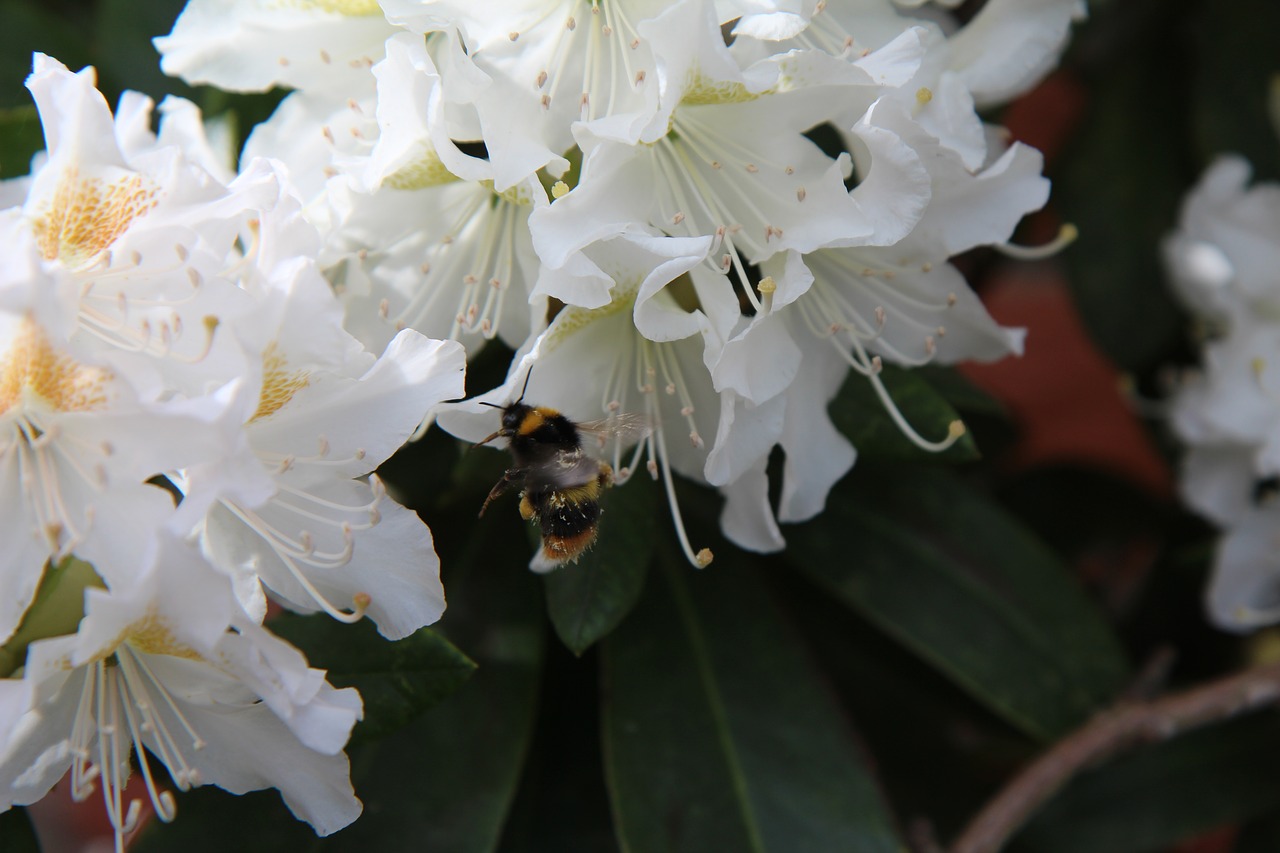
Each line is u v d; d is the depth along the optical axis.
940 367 0.22
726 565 0.22
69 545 0.17
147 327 0.18
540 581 0.21
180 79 0.22
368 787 0.20
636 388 0.20
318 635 0.19
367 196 0.19
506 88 0.18
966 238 0.20
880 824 0.21
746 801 0.21
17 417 0.18
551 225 0.18
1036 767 0.22
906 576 0.22
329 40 0.20
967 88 0.20
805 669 0.22
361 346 0.18
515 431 0.19
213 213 0.18
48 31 0.22
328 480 0.18
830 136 0.21
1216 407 0.24
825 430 0.20
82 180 0.18
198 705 0.18
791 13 0.18
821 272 0.20
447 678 0.19
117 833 0.18
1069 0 0.20
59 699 0.18
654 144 0.19
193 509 0.17
